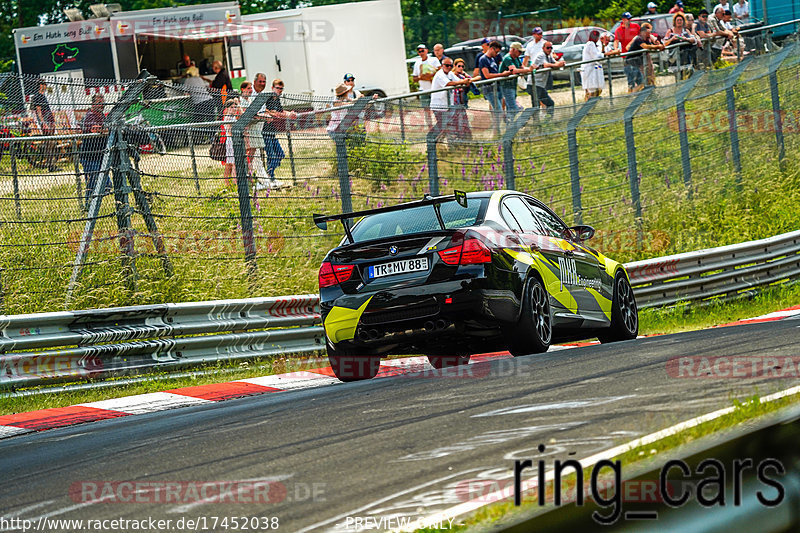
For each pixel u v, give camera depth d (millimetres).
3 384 26422
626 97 53156
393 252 24297
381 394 18984
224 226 39219
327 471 12062
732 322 40750
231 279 37625
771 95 65312
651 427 11914
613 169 55562
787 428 7590
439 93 48312
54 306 33875
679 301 45562
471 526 7664
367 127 41844
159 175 36375
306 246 40906
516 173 50875
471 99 48750
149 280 35938
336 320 24641
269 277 38500
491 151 47250
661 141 59656
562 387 16891
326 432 14969
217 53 76188
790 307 45344
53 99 33750
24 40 73938
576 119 49625
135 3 127188
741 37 63812
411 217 25641
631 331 31578
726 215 58312
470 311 23578
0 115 32688
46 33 73562
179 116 37094
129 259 35438
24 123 33188
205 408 21641
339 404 18156
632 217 54438
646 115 55031
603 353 21906
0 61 126750
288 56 78250
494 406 15602
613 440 11492
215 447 14781
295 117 39906
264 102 38500
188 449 14898
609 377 17484
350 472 11859
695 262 46906
